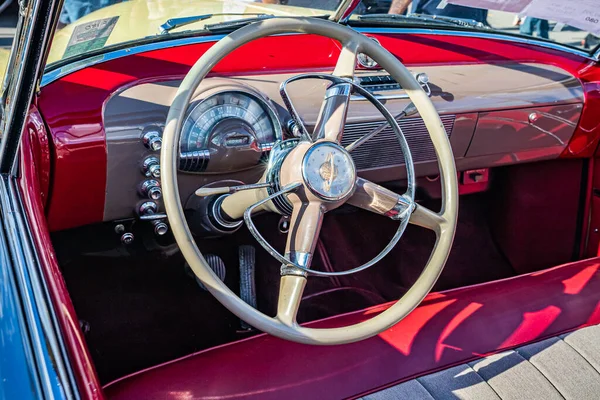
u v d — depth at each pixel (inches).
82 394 34.0
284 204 48.1
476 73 75.7
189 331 74.1
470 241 96.0
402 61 73.9
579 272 66.4
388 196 50.1
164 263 77.0
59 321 36.7
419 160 74.3
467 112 73.0
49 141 52.9
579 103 79.7
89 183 56.6
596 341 55.5
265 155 59.4
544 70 79.9
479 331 55.6
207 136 56.0
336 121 50.4
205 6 65.3
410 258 90.0
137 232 73.6
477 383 50.2
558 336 56.4
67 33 58.5
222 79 57.6
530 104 76.3
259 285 80.0
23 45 34.9
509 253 95.6
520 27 84.0
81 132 53.8
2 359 34.5
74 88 55.2
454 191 53.4
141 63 58.9
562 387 50.4
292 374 48.9
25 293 36.9
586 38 84.2
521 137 79.4
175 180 44.7
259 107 58.2
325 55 67.6
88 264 74.4
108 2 60.8
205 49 62.6
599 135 83.5
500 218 96.1
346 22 74.6
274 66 64.1
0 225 41.3
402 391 48.7
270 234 81.9
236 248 79.7
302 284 46.8
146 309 75.0
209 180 60.6
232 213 56.2
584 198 87.7
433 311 57.5
